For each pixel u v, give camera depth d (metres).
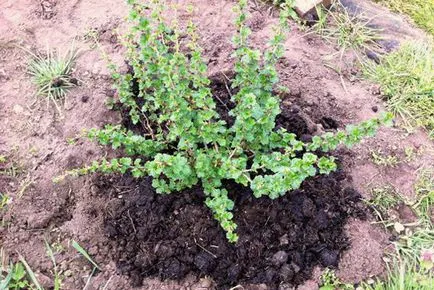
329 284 2.59
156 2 2.59
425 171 2.98
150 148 2.63
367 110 3.15
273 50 2.63
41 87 3.11
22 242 2.66
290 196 2.72
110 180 2.82
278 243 2.64
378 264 2.65
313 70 3.26
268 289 2.56
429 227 2.81
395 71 3.31
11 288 2.54
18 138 2.96
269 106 2.28
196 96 2.39
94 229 2.69
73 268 2.61
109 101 2.99
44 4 3.43
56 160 2.88
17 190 2.79
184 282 2.58
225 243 2.62
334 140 2.44
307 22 3.50
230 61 3.20
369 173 2.94
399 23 3.61
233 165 2.36
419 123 3.16
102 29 3.34
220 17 3.42
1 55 3.23
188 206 2.69
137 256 2.62
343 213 2.76
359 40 3.46
